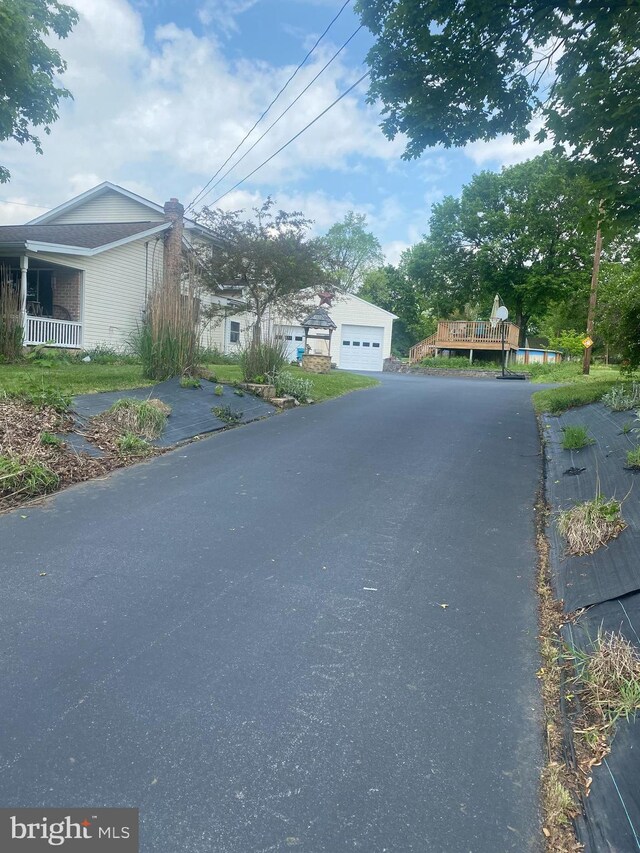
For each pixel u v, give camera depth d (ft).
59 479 18.19
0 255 46.57
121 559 12.87
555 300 101.76
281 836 6.22
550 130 27.53
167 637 9.85
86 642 9.62
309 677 8.91
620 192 27.14
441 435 27.14
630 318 38.01
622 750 7.38
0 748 7.25
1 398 23.02
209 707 8.16
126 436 22.33
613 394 30.12
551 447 24.66
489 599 11.60
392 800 6.74
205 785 6.84
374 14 26.48
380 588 11.89
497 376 76.84
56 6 40.06
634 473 17.04
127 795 6.66
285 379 36.37
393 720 8.06
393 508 16.75
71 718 7.84
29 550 13.28
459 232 107.76
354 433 27.02
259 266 52.01
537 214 99.25
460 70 26.86
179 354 33.53
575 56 26.11
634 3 23.39
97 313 53.16
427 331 138.31
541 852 6.16
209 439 24.90
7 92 38.58
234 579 12.05
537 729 8.00
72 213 68.54
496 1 24.32
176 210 58.80
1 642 9.56
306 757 7.33
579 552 13.21
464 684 8.90
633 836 6.21
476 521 15.93
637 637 9.39
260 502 16.94
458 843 6.22
